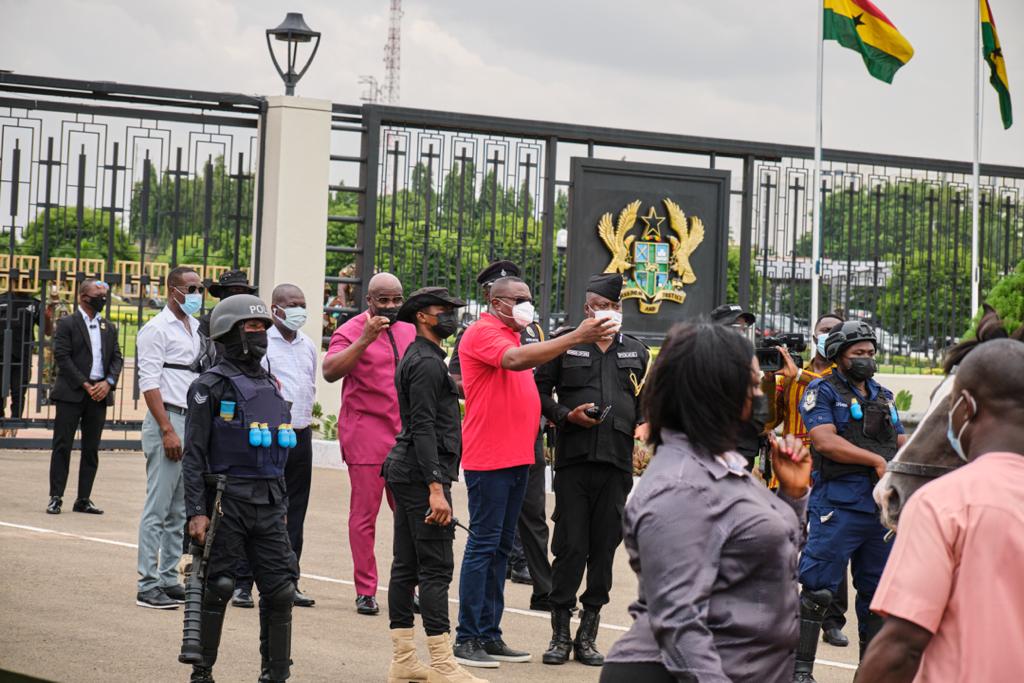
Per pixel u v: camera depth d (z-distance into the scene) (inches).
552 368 277.6
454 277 569.9
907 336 651.5
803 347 362.9
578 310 575.8
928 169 643.5
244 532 220.8
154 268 560.1
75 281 547.8
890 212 642.8
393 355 311.6
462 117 564.7
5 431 587.2
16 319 569.0
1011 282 449.4
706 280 599.8
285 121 549.0
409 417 244.2
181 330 306.3
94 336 427.5
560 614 270.7
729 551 121.5
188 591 216.7
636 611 129.0
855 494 247.8
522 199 577.0
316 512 451.5
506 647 271.7
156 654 253.6
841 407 254.5
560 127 574.9
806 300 639.8
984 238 663.1
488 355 257.8
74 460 550.9
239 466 220.5
